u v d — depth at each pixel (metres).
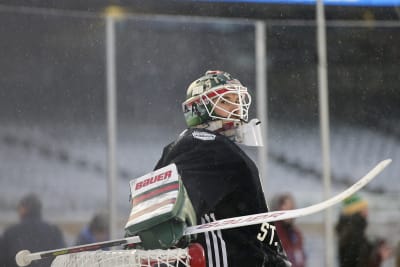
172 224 7.23
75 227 17.84
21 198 17.72
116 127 18.55
